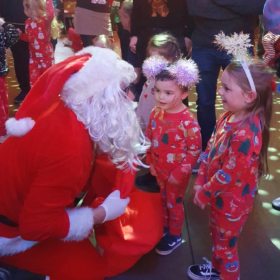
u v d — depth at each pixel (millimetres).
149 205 1639
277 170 2525
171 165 1590
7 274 1346
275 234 1851
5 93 2898
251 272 1598
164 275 1580
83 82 1084
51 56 3760
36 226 1149
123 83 1232
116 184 1415
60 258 1370
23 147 1130
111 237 1486
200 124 2533
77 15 4215
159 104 1521
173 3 2379
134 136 1277
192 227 1913
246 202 1283
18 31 2961
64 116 1133
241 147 1189
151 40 1833
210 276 1526
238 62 1206
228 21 2182
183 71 1407
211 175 1347
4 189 1209
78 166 1139
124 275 1576
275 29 1896
